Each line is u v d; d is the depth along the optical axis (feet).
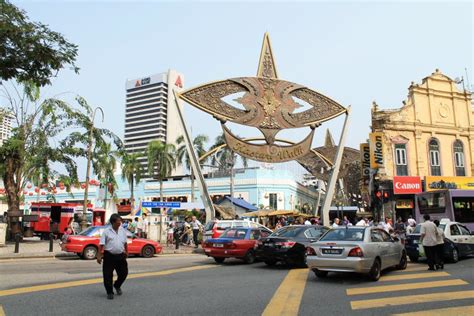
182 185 187.11
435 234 42.63
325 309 24.02
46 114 86.48
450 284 32.42
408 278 36.42
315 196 220.64
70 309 23.94
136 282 34.42
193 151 80.64
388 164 114.32
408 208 112.88
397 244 41.70
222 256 51.01
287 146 86.43
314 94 90.79
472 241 54.54
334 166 92.12
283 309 24.02
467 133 122.42
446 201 73.10
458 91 124.57
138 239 61.67
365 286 32.32
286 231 49.11
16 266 46.88
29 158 86.12
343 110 93.04
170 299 26.96
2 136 92.94
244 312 23.26
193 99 80.23
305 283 33.96
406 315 22.31
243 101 83.30
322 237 37.93
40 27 32.83
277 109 85.81
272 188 166.71
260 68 87.35
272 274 40.19
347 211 163.43
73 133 90.17
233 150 82.33
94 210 116.98
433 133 119.24
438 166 118.21
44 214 104.06
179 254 69.36
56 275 38.58
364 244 34.88
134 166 158.40
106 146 95.45
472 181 115.44
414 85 120.47
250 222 67.10
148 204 80.33
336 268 34.40
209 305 25.11
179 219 128.36
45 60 32.68
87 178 87.40
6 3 31.42
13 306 24.64
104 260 27.58
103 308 24.22
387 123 115.96
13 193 87.66
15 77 33.55
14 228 88.33
